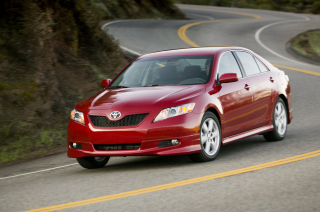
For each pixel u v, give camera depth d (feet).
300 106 49.06
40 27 47.60
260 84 32.55
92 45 57.77
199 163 27.12
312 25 131.75
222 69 30.30
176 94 27.04
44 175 28.25
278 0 215.51
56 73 47.91
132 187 22.22
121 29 109.70
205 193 20.08
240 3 217.97
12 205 20.84
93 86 49.73
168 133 25.85
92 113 27.02
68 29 53.98
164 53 32.40
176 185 21.88
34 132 39.86
